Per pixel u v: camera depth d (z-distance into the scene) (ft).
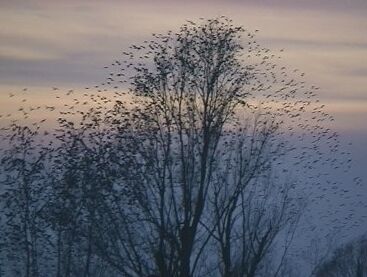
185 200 129.80
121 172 123.03
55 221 117.70
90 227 120.57
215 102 137.18
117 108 125.80
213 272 131.44
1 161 118.11
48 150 120.57
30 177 118.73
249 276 131.44
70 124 121.90
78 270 120.37
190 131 134.62
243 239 134.00
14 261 118.21
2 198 117.70
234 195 134.62
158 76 131.23
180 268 125.29
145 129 128.57
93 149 122.42
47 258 119.14
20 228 117.80
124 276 123.03
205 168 133.90
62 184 118.83
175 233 127.13
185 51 133.39
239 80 138.21
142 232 125.29
